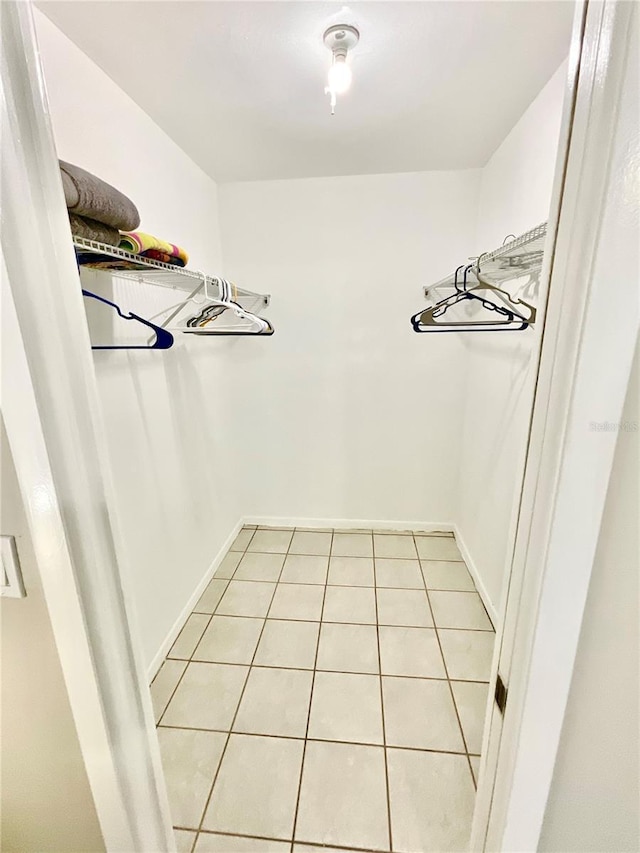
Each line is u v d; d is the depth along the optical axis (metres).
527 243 1.32
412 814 1.25
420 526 2.96
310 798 1.30
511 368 1.91
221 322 2.65
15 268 0.53
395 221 2.47
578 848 0.67
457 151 2.12
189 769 1.39
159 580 1.86
